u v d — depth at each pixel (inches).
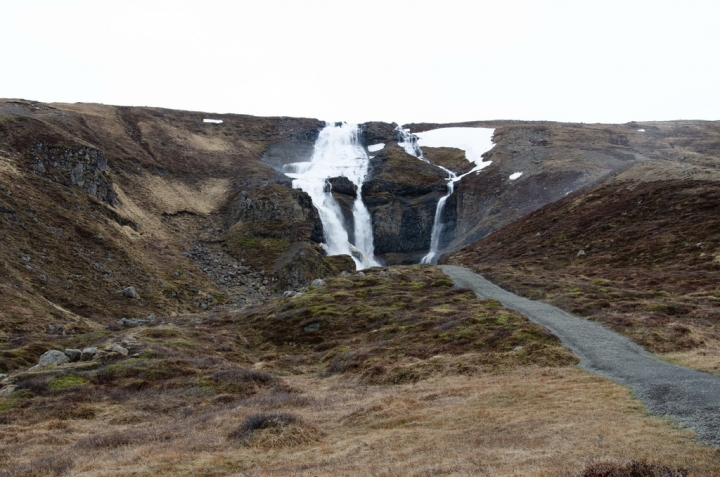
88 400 957.8
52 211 2805.1
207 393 1021.2
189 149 5295.3
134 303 2458.2
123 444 697.0
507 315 1422.2
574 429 580.7
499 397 770.8
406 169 5378.9
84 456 636.7
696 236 2140.7
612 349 1040.2
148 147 4904.0
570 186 4097.0
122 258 2812.5
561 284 1876.2
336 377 1196.5
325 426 730.2
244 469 560.4
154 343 1413.6
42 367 1156.5
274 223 3850.9
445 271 2546.8
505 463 482.9
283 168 5575.8
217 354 1448.1
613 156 4771.2
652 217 2544.3
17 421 853.8
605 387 766.5
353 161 5915.4
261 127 6535.4
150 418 877.2
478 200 4667.8
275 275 3289.9
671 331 1127.0
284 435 663.1
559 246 2667.3
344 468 523.2
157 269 2972.4
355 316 1749.5
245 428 698.2
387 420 717.3
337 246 4414.4
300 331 1713.8
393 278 2335.1
